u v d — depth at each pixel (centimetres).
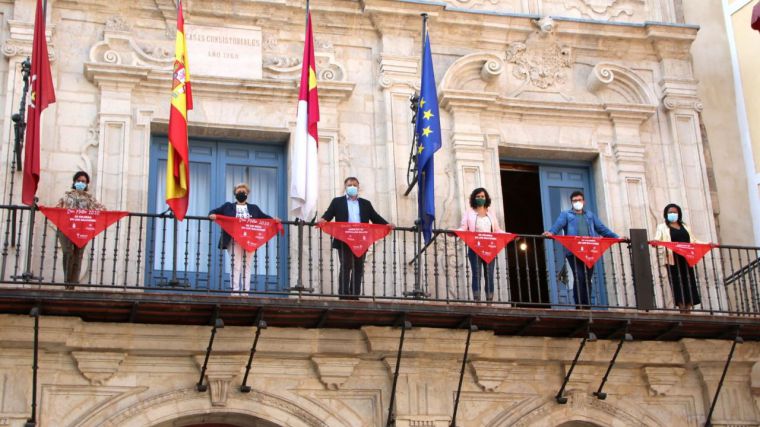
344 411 1365
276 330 1344
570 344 1438
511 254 1939
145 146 1446
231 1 1538
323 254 1457
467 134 1556
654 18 1714
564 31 1650
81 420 1281
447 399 1394
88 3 1491
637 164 1603
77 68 1459
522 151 1595
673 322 1377
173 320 1305
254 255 1452
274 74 1534
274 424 1348
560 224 1465
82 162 1419
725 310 1477
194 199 1485
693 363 1473
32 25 1451
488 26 1623
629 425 1448
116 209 1406
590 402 1444
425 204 1390
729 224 1630
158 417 1304
